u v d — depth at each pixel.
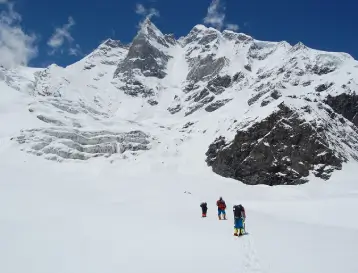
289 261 15.64
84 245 18.47
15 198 44.03
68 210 33.75
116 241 19.47
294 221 31.83
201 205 31.30
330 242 19.98
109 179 82.88
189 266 14.95
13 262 15.38
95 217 28.28
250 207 49.78
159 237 20.61
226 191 71.62
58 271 14.30
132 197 55.16
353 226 33.44
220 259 16.02
